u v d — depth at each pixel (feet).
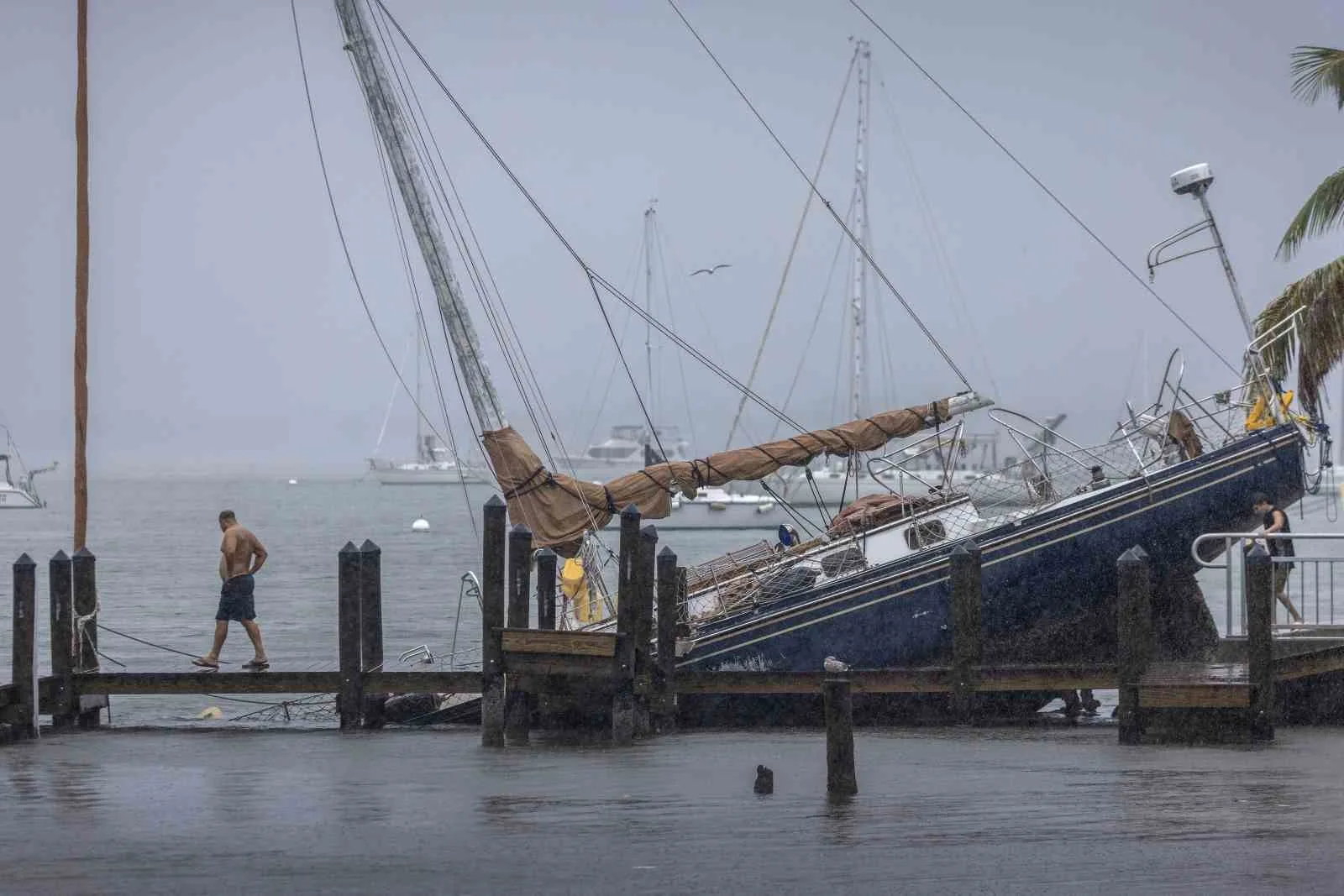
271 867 155.43
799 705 249.14
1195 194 278.46
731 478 264.31
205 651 383.65
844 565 258.78
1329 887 142.61
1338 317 310.65
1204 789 187.11
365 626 245.04
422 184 279.08
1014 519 252.62
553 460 276.41
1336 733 227.40
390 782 201.05
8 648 389.60
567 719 244.01
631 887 146.10
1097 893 141.38
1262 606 216.33
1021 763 206.59
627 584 229.04
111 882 150.10
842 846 160.56
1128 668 218.79
